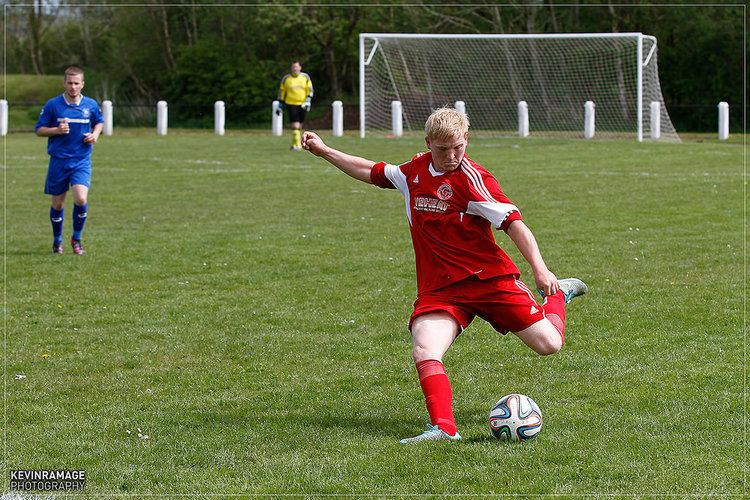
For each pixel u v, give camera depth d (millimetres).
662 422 11844
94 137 25016
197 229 29688
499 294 11836
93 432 12000
